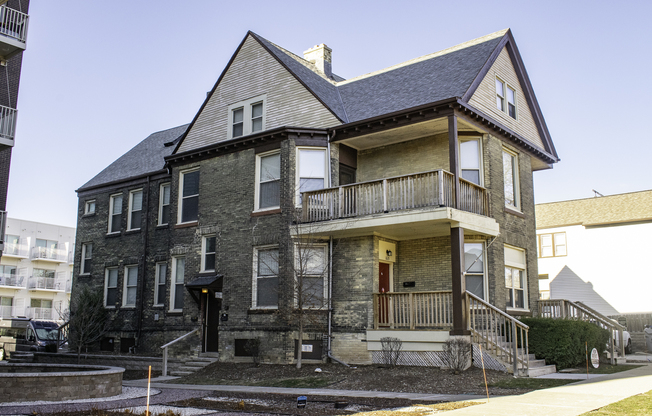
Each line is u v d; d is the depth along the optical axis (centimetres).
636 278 3491
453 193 1645
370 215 1708
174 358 2072
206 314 2098
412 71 2155
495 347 1533
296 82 2053
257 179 2020
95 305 2498
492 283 1800
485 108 1914
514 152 2091
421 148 1945
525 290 2034
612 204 3738
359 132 1881
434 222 1628
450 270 1839
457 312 1585
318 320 1819
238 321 1942
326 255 1877
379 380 1429
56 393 1241
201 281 2036
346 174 2017
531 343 1623
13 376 1202
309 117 1992
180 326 2111
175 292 2214
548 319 1652
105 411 1070
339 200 1800
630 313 3369
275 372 1686
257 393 1313
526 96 2248
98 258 2680
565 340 1597
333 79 2548
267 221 1944
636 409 877
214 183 2139
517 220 2019
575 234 3744
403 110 1752
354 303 1794
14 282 5625
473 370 1515
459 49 2180
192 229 2173
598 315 2020
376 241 1816
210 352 2041
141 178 2577
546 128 2319
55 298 5947
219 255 2055
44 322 2953
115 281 2605
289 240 1873
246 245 1986
